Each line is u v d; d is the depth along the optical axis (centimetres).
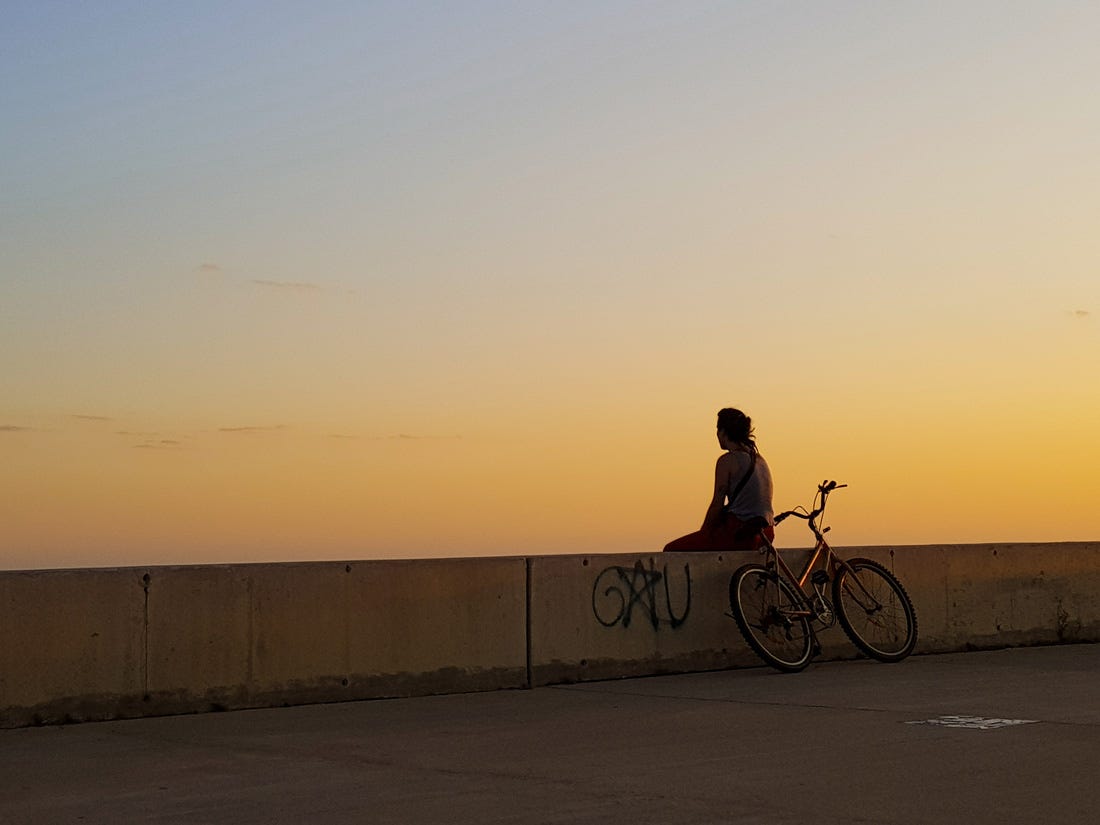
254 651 878
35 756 692
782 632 1093
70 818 545
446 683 950
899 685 970
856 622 1149
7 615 798
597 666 1022
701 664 1078
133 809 559
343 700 908
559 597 1009
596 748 698
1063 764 640
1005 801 559
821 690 943
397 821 532
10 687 794
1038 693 916
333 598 912
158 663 844
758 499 1121
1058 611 1323
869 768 632
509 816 538
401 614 937
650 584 1058
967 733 736
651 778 613
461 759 670
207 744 727
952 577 1246
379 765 654
